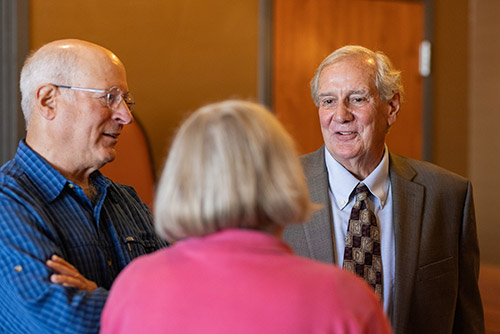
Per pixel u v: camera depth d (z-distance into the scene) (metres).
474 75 5.43
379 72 1.92
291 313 0.99
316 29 4.70
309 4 4.66
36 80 1.68
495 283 4.88
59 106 1.67
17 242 1.48
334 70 1.92
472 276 2.04
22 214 1.52
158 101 4.19
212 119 1.11
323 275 1.03
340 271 1.05
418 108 5.15
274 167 1.08
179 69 4.25
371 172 1.98
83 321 1.41
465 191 2.04
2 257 1.48
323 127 1.96
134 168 3.77
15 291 1.43
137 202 1.96
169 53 4.22
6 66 3.73
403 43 5.06
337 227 1.95
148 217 1.94
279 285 1.01
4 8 3.73
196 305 1.01
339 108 1.89
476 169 5.50
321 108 1.96
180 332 1.00
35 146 1.69
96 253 1.66
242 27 4.44
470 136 5.45
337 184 1.96
